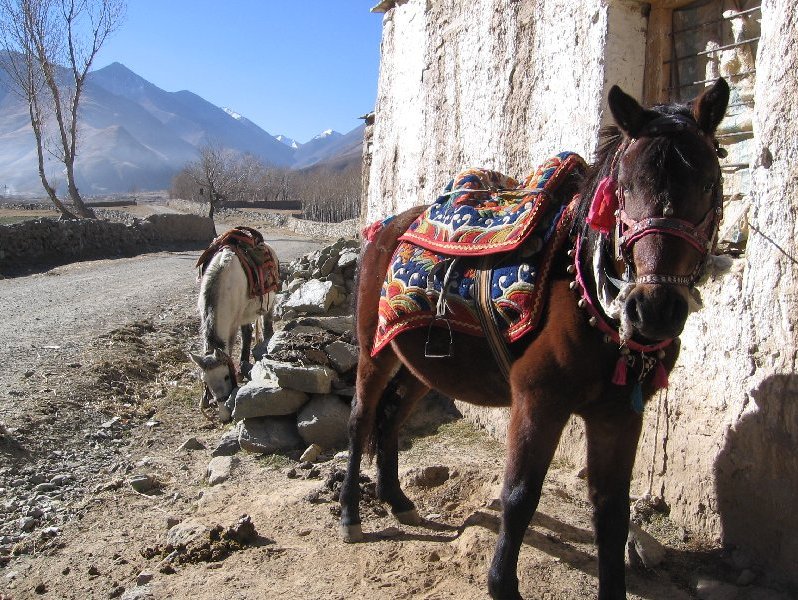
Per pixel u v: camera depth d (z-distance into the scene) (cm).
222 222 4456
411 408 387
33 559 379
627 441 265
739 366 313
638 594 296
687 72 396
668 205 211
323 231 3309
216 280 631
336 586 309
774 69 293
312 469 454
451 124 577
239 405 513
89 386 661
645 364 247
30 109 3050
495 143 511
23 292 1259
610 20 398
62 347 795
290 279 948
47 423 568
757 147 302
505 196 308
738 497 314
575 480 402
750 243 308
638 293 212
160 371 766
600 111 403
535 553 316
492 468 416
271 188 8175
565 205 271
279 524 377
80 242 1958
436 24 602
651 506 360
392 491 380
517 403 257
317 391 509
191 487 467
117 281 1425
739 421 312
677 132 218
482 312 275
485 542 323
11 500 450
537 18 462
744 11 353
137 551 371
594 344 243
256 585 312
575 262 249
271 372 534
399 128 681
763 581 296
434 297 299
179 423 600
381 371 366
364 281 367
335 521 374
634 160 219
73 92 3331
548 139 452
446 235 303
